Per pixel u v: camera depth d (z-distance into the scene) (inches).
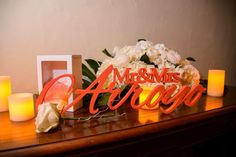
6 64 30.6
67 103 22.0
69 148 16.0
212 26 54.4
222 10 56.3
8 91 25.1
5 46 30.1
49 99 23.6
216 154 29.4
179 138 23.1
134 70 26.9
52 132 18.0
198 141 25.2
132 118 22.1
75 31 34.6
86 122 20.8
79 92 21.5
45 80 24.4
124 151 19.0
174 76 27.8
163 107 26.7
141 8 40.6
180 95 24.2
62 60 22.7
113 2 37.3
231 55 62.1
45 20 32.0
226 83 62.1
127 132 18.5
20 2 30.0
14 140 16.3
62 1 32.8
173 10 45.4
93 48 36.7
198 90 26.5
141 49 29.7
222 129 27.7
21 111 21.0
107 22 37.3
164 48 30.7
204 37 53.0
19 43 30.9
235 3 59.8
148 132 19.6
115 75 23.0
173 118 22.0
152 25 42.7
